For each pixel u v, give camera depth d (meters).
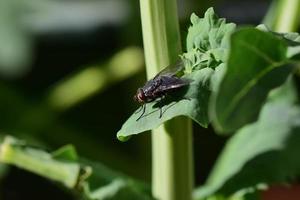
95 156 0.33
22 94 0.33
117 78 0.32
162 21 0.17
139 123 0.16
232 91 0.14
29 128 0.33
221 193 0.21
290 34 0.16
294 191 0.31
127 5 0.32
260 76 0.15
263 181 0.21
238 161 0.22
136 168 0.32
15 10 0.34
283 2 0.23
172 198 0.19
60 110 0.33
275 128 0.22
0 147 0.21
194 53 0.17
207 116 0.16
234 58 0.14
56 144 0.33
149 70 0.18
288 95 0.23
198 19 0.17
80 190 0.20
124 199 0.20
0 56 0.33
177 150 0.19
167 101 0.16
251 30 0.14
